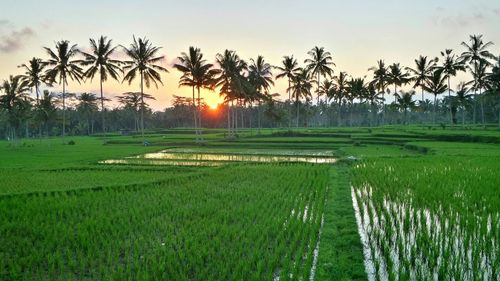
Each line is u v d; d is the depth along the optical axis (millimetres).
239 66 53656
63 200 15445
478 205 13508
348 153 34250
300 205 14688
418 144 37875
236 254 9367
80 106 102875
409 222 11758
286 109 102438
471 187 16125
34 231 11305
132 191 17500
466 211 12680
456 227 11344
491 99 63812
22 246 10344
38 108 60812
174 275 8352
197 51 49844
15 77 54000
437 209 13336
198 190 17688
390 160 26625
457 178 18359
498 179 17891
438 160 25594
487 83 58125
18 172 23609
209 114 117875
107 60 53781
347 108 121188
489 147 34625
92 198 16016
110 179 20922
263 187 18359
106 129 121125
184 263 9086
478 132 46344
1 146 53031
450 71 62781
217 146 47188
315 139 49656
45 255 9680
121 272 8227
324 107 116250
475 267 8594
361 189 17484
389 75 70812
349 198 15852
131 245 10422
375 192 16344
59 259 9109
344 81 78875
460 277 8148
